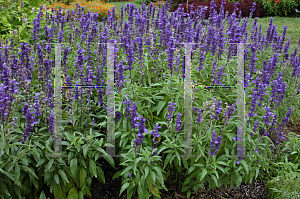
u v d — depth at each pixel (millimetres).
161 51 5141
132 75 4375
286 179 3980
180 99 4230
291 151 4816
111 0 24562
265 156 4543
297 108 6039
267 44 6836
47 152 3559
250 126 4402
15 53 5258
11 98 3285
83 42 6109
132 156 3686
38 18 6406
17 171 3189
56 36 6738
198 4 16047
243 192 4570
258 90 4219
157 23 6066
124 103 3818
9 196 3453
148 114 4422
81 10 7395
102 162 4801
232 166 4008
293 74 6203
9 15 7836
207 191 4586
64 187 3811
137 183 3824
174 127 4031
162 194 4441
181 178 4641
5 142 3236
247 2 18203
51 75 4691
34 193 3826
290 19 16891
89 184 3920
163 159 4480
